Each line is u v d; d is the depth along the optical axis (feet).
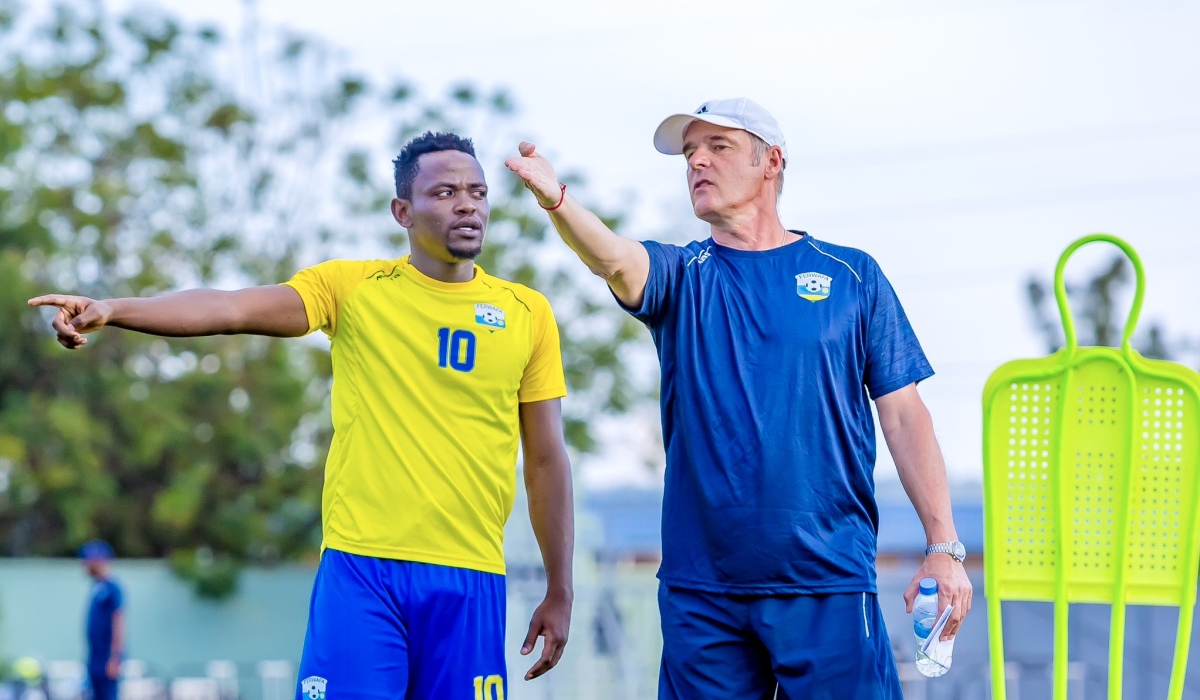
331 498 43.01
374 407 42.63
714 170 42.55
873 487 42.42
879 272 43.14
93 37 257.75
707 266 42.39
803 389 40.88
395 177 44.24
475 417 43.11
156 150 251.80
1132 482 41.65
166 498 246.06
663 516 42.34
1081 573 41.68
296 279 43.01
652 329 43.34
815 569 40.40
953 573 40.37
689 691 41.52
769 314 41.39
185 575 223.10
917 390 42.98
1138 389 41.86
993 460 42.14
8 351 254.06
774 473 40.37
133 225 260.83
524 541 108.06
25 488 249.14
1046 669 112.47
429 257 43.60
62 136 258.37
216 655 223.30
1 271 244.63
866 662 40.55
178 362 263.29
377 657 41.37
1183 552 41.39
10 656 204.95
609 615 122.52
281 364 258.16
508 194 247.29
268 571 228.22
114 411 260.42
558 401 46.65
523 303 45.01
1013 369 42.27
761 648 41.39
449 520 42.45
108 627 137.08
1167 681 109.50
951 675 113.60
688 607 41.37
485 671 43.11
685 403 41.47
